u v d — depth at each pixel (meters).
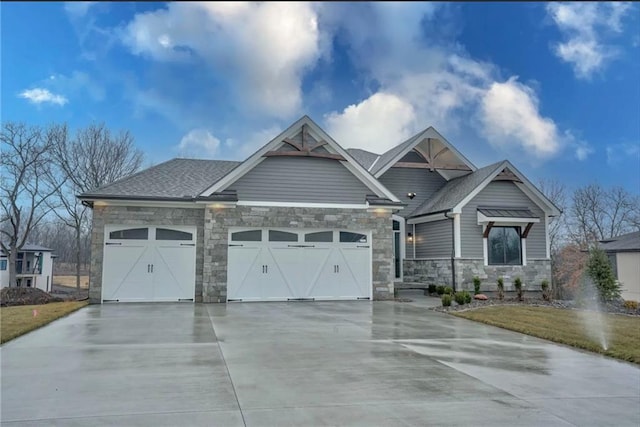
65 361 6.23
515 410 4.43
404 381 5.37
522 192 17.70
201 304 13.82
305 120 15.20
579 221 30.31
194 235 14.67
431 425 4.00
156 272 14.34
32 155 25.23
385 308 13.16
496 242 17.33
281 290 14.91
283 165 15.23
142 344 7.47
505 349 7.41
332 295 15.27
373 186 15.81
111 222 14.16
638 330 9.00
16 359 6.36
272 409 4.34
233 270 14.59
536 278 17.34
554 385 5.32
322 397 4.72
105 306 13.20
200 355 6.66
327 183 15.51
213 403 4.50
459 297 13.46
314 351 7.02
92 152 27.14
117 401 4.54
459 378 5.56
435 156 19.42
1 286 27.80
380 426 3.95
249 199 14.86
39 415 4.14
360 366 6.09
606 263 15.02
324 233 15.44
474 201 17.19
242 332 8.72
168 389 4.94
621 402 4.73
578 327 9.41
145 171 16.80
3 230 25.25
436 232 18.06
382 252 15.77
